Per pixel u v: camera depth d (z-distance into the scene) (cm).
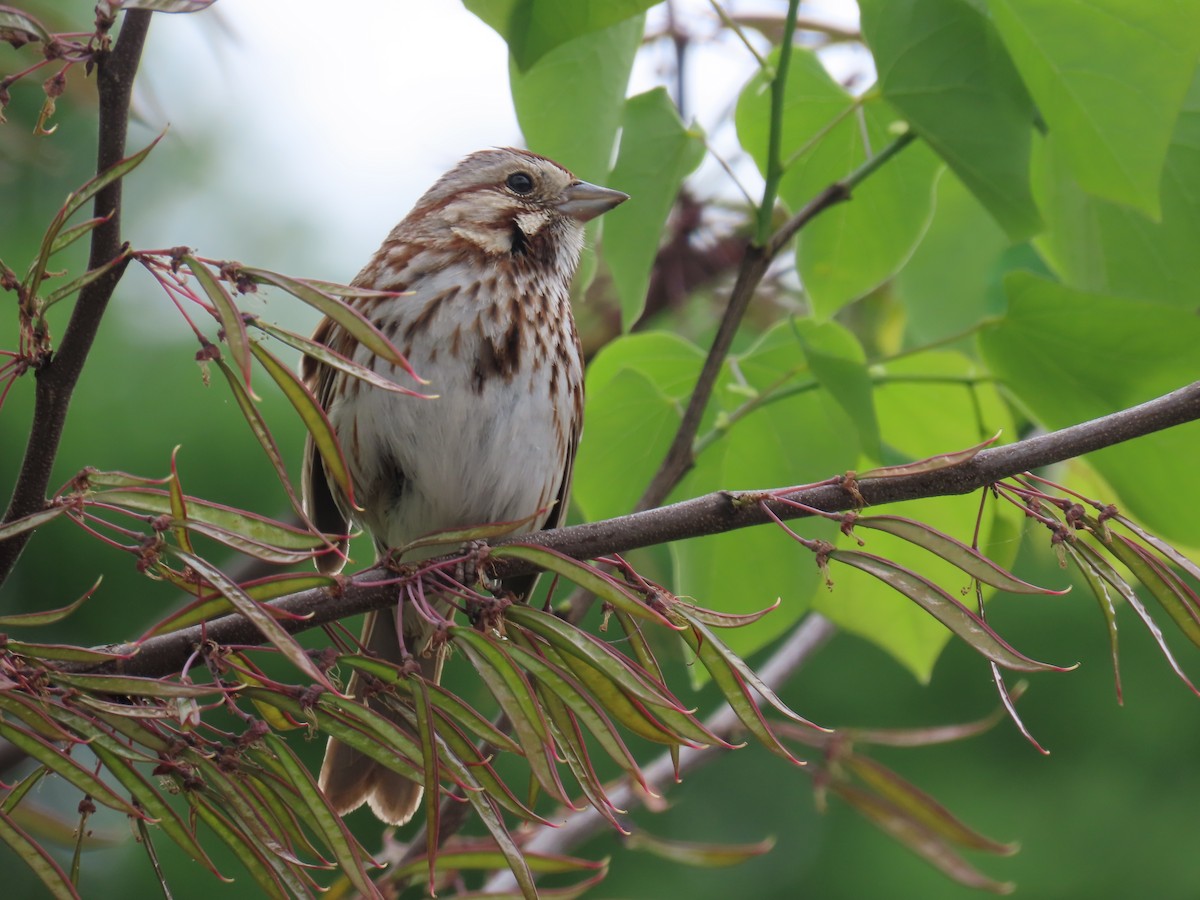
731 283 1010
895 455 757
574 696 369
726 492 464
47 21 680
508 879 640
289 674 1203
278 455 359
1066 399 669
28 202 1084
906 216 730
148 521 368
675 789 1562
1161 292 709
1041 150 707
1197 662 1449
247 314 356
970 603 719
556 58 639
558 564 382
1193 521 661
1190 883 1409
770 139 641
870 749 1455
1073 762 1449
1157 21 574
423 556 722
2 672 362
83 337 399
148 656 438
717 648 379
